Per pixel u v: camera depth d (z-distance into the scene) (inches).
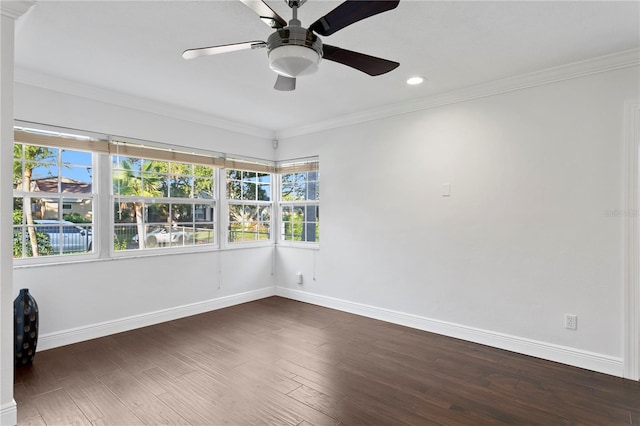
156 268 151.9
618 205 103.0
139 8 79.2
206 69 113.5
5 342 75.8
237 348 124.5
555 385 97.8
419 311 145.4
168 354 119.0
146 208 150.6
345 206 170.2
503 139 123.5
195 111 159.9
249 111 160.2
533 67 111.5
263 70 114.1
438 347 125.7
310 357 117.1
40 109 119.9
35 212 122.2
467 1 76.0
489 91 125.5
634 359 100.6
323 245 179.8
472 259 131.0
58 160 127.1
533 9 79.1
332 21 65.4
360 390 95.3
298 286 192.4
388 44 96.3
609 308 104.4
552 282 114.1
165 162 157.4
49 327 122.5
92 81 124.6
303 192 193.9
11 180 77.3
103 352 120.0
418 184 145.0
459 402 89.4
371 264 160.7
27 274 118.0
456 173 134.6
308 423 80.5
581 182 108.7
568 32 89.3
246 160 188.7
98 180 135.6
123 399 90.4
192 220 167.2
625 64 101.2
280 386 97.4
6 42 75.8
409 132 147.6
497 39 93.3
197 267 166.9
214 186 176.9
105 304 136.4
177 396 92.0
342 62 79.4
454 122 135.0
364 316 162.9
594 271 106.7
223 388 96.2
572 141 110.2
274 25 69.1
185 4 77.5
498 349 124.0
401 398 91.3
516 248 121.1
